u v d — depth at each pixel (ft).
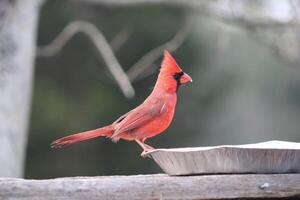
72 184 16.89
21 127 33.09
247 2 41.37
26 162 49.37
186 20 46.16
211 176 16.79
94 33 37.93
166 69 24.06
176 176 17.01
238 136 50.26
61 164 50.11
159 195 16.80
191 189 16.75
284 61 38.01
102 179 16.97
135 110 23.44
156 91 24.02
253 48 48.49
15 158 32.37
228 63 48.75
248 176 16.71
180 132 50.37
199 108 49.88
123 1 40.04
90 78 49.08
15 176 32.37
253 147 16.58
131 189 16.85
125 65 47.67
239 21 37.78
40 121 48.62
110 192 16.85
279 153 16.47
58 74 48.88
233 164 16.69
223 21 38.91
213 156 16.58
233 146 16.55
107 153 51.26
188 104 49.78
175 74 23.94
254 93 49.88
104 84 49.19
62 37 37.96
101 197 16.84
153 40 47.26
